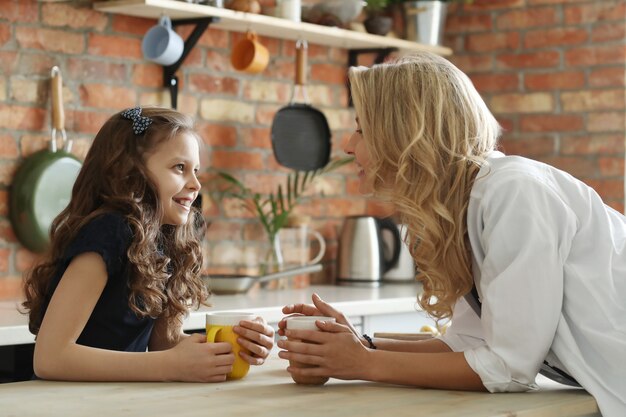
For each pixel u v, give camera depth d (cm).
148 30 364
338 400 168
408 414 155
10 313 304
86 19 359
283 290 401
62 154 346
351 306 352
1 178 338
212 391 177
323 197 448
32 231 338
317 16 412
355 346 184
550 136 450
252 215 419
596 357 181
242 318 196
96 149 221
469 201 188
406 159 192
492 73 464
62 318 195
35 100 345
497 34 462
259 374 200
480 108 195
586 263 183
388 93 195
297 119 418
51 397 169
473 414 156
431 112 192
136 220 209
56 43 351
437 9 446
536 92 452
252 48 391
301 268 390
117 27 368
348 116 459
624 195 432
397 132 193
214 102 403
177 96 385
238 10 379
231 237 411
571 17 443
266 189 424
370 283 422
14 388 180
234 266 412
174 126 221
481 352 180
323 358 184
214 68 403
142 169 217
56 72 346
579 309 181
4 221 340
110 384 185
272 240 406
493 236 180
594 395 176
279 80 429
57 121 344
